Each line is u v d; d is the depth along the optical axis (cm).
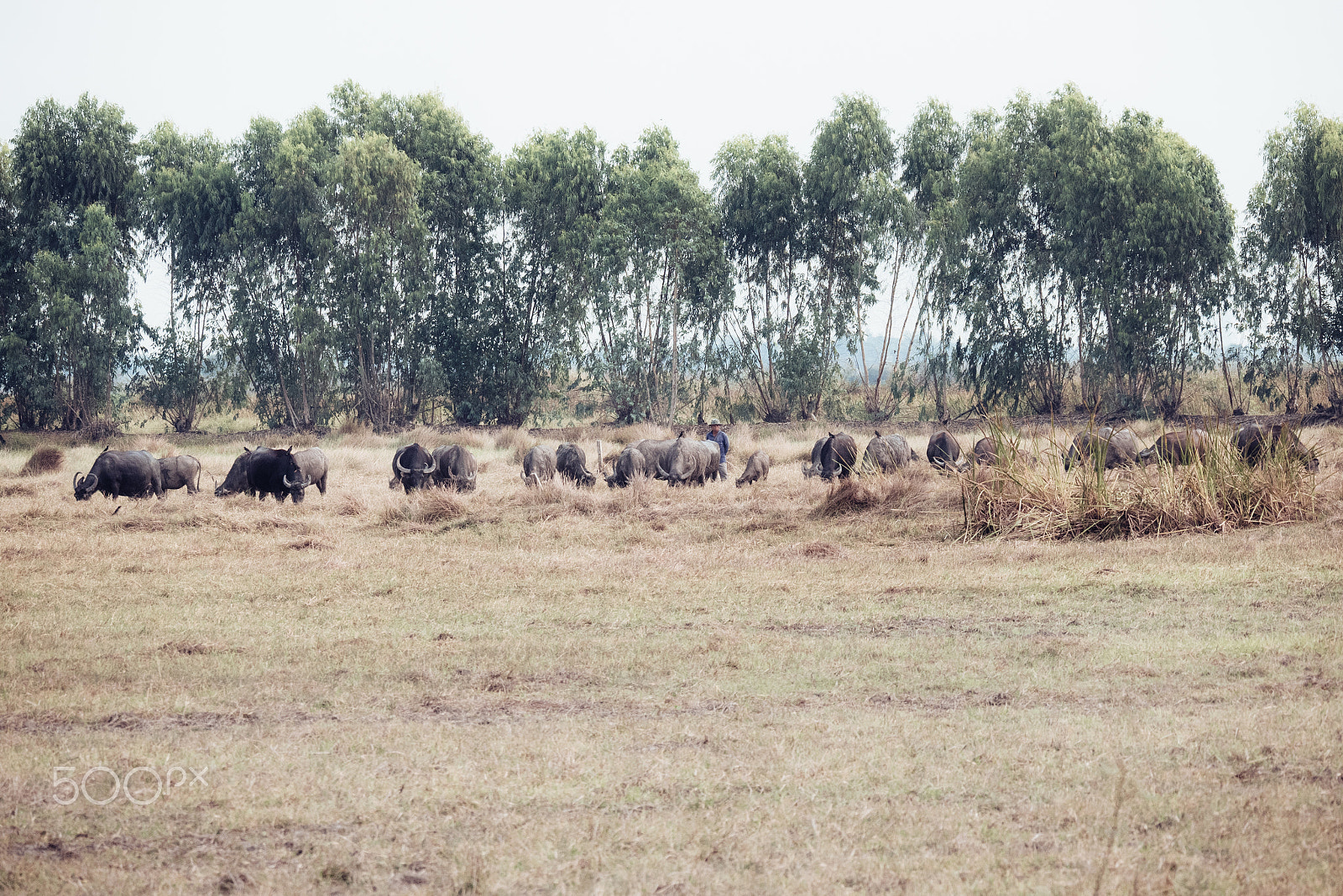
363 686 787
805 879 436
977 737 622
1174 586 1043
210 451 4041
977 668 796
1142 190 4300
